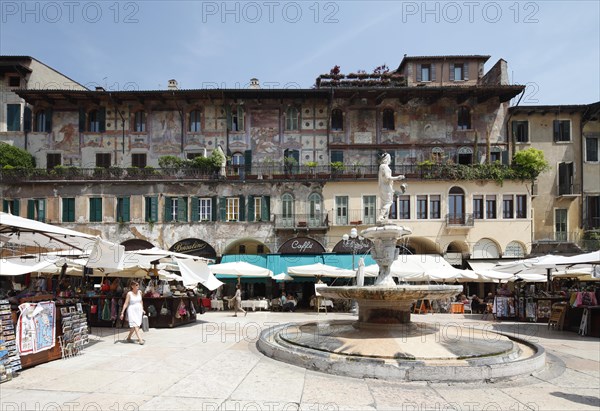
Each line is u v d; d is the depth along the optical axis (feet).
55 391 26.12
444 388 27.30
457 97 126.72
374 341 35.37
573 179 126.52
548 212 125.80
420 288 38.58
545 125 128.16
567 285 106.63
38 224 37.91
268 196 116.37
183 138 127.54
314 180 116.16
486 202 116.16
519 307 75.00
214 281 69.87
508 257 113.91
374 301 41.96
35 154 126.52
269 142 127.75
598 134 127.44
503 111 127.75
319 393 25.71
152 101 128.47
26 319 31.94
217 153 118.01
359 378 29.04
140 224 115.14
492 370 29.25
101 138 127.34
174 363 33.91
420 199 116.57
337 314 85.56
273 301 95.30
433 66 135.44
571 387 28.35
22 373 30.66
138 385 27.48
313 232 115.34
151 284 64.64
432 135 127.03
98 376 29.81
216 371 31.09
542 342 49.37
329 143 126.00
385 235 44.45
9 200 115.34
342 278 105.60
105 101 128.36
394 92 123.13
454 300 98.17
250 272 86.99
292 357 33.32
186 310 64.80
